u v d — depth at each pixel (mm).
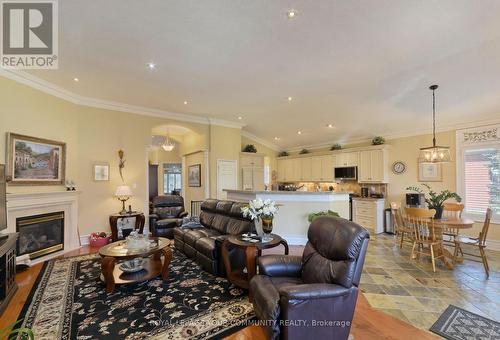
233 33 2711
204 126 6500
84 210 4871
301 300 1726
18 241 3584
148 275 3014
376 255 4254
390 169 6320
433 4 2215
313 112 5699
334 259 2035
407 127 5895
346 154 7082
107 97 4855
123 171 5344
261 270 2396
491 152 4750
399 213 4684
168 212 5844
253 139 8500
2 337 1228
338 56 3182
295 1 2211
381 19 2438
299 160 8453
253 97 4773
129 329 2146
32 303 2582
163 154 10461
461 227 3574
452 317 2354
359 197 6594
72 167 4660
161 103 5207
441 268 3650
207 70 3631
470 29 2580
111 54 3176
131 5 2283
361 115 5586
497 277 3316
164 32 2701
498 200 4652
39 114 4031
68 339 2018
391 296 2787
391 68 3514
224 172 6766
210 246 3355
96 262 3830
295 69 3580
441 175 5441
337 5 2252
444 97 4320
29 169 3863
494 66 3354
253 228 3480
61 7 2320
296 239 4953
